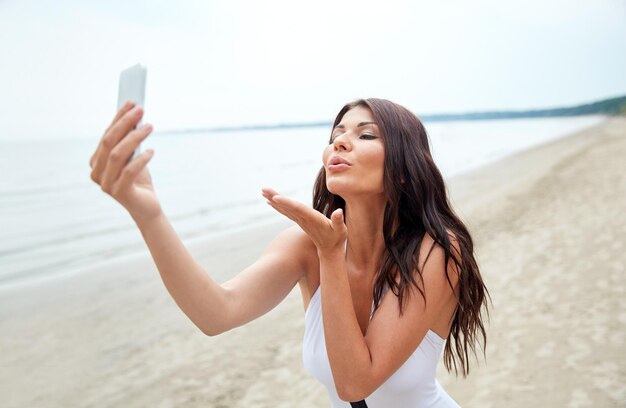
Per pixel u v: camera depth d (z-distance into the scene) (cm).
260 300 143
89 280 916
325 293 117
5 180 2991
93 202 2242
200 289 120
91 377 496
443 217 151
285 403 406
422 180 143
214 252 1083
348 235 156
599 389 353
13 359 554
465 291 148
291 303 662
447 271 140
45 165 3741
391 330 128
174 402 426
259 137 7838
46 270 1036
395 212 141
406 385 141
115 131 88
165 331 615
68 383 484
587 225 853
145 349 559
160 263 112
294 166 3506
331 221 110
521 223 954
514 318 498
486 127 9512
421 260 138
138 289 834
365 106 147
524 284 596
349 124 144
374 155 137
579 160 2098
